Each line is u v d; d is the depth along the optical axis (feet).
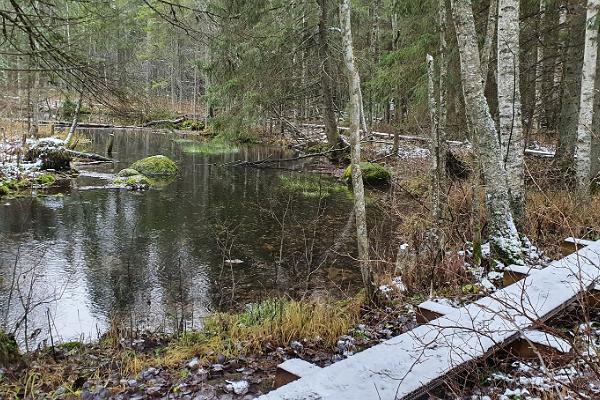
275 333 15.80
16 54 19.25
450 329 11.05
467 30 19.93
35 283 24.85
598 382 8.57
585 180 29.66
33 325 20.33
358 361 9.74
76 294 23.71
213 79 66.03
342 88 70.44
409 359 9.82
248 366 13.83
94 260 28.55
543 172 33.83
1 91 55.62
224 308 22.12
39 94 64.85
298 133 80.53
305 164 67.82
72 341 18.04
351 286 24.38
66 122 94.63
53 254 29.37
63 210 39.63
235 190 49.73
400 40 53.31
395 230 33.78
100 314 21.58
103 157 66.23
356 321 17.29
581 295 10.98
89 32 21.93
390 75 47.88
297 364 10.65
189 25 23.16
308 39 58.13
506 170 22.54
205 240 32.73
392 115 86.89
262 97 56.13
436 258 20.57
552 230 23.81
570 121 36.81
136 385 12.85
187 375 13.34
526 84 47.19
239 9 49.67
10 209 39.37
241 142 81.92
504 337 10.75
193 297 23.56
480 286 18.06
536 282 13.89
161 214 39.32
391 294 19.49
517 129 22.45
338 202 44.88
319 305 17.60
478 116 20.33
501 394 9.71
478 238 21.13
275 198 45.93
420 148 61.00
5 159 54.85
